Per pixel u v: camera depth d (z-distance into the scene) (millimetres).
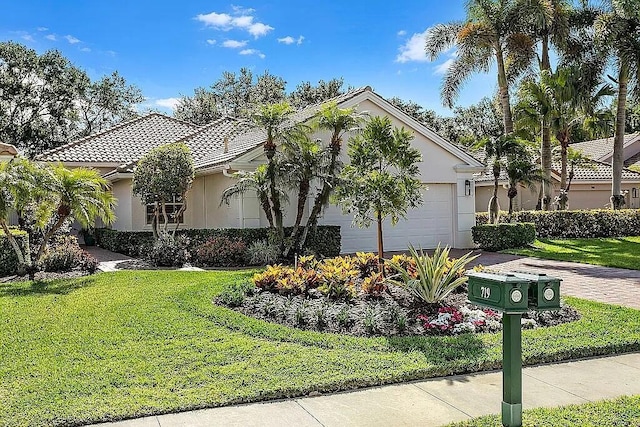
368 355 5941
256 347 6305
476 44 23719
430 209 18406
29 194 11477
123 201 20062
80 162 20828
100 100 41750
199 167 17062
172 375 5367
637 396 4863
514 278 4004
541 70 24703
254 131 19266
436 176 18234
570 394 5020
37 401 4723
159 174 15461
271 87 48281
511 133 23016
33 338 6809
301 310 7594
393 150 10500
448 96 25203
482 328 7242
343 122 14273
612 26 22797
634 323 7414
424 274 8141
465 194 18781
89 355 6078
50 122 38781
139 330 7133
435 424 4332
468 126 53500
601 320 7598
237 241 14766
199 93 48500
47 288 10594
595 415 4379
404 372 5371
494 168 20312
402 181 10195
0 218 11727
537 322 7559
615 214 22922
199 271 12953
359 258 10867
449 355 5895
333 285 8828
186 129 25359
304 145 14359
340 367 5523
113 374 5410
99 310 8375
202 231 16016
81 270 13000
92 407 4570
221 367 5582
